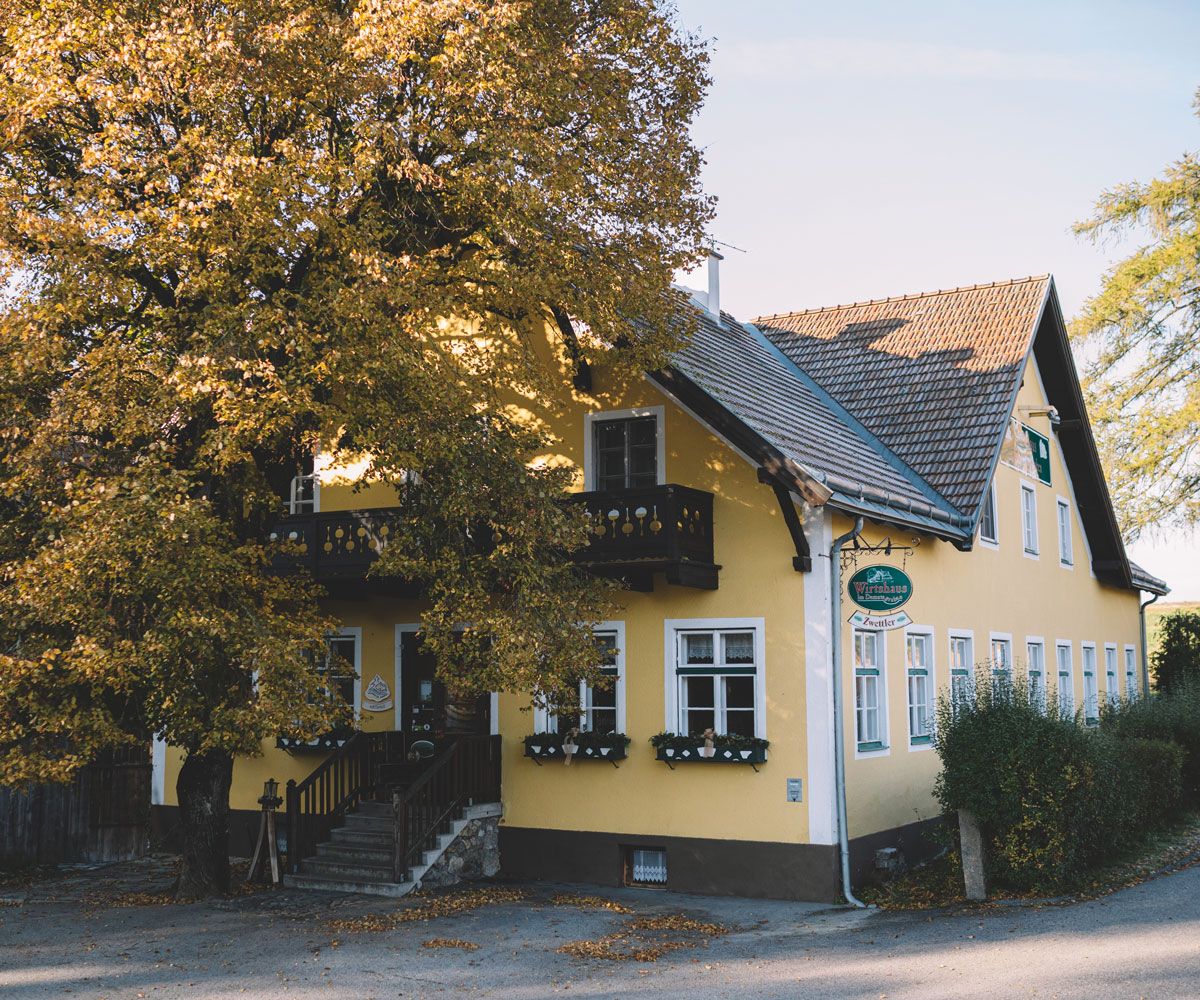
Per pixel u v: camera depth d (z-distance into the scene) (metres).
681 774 16.66
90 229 12.38
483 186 13.52
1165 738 21.77
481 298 15.74
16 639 12.31
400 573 14.45
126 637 12.31
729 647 16.78
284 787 19.62
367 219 13.42
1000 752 14.58
